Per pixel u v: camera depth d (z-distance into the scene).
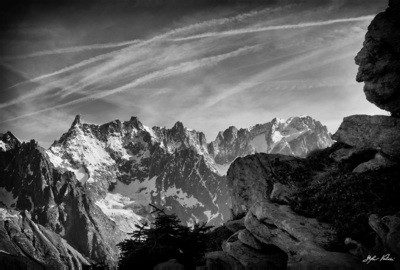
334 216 23.20
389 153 27.97
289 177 35.84
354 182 25.70
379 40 31.64
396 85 30.22
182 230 29.72
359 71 33.12
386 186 24.05
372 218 19.50
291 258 21.36
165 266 24.02
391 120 30.25
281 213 24.97
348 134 33.03
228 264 26.23
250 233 26.27
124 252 29.09
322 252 20.02
